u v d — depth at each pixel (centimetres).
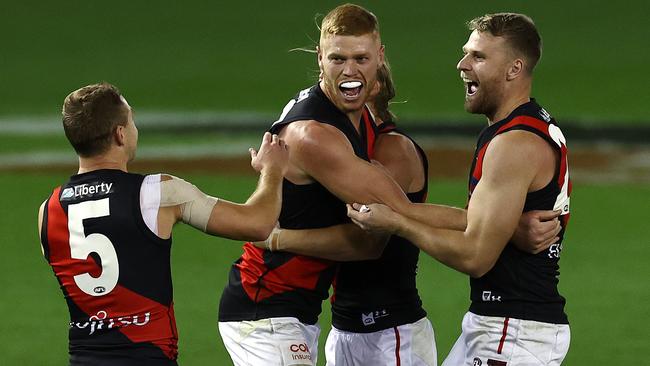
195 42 6969
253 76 6100
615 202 3328
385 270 1406
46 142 4528
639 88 5475
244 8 7831
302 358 1288
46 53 6756
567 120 4828
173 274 2575
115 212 1105
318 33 7050
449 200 3341
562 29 6925
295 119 1279
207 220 1121
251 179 3694
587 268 2609
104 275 1104
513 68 1238
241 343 1323
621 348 2044
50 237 1126
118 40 7056
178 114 5172
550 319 1244
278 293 1309
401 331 1423
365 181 1250
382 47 1284
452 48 6562
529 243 1211
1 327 2194
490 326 1248
